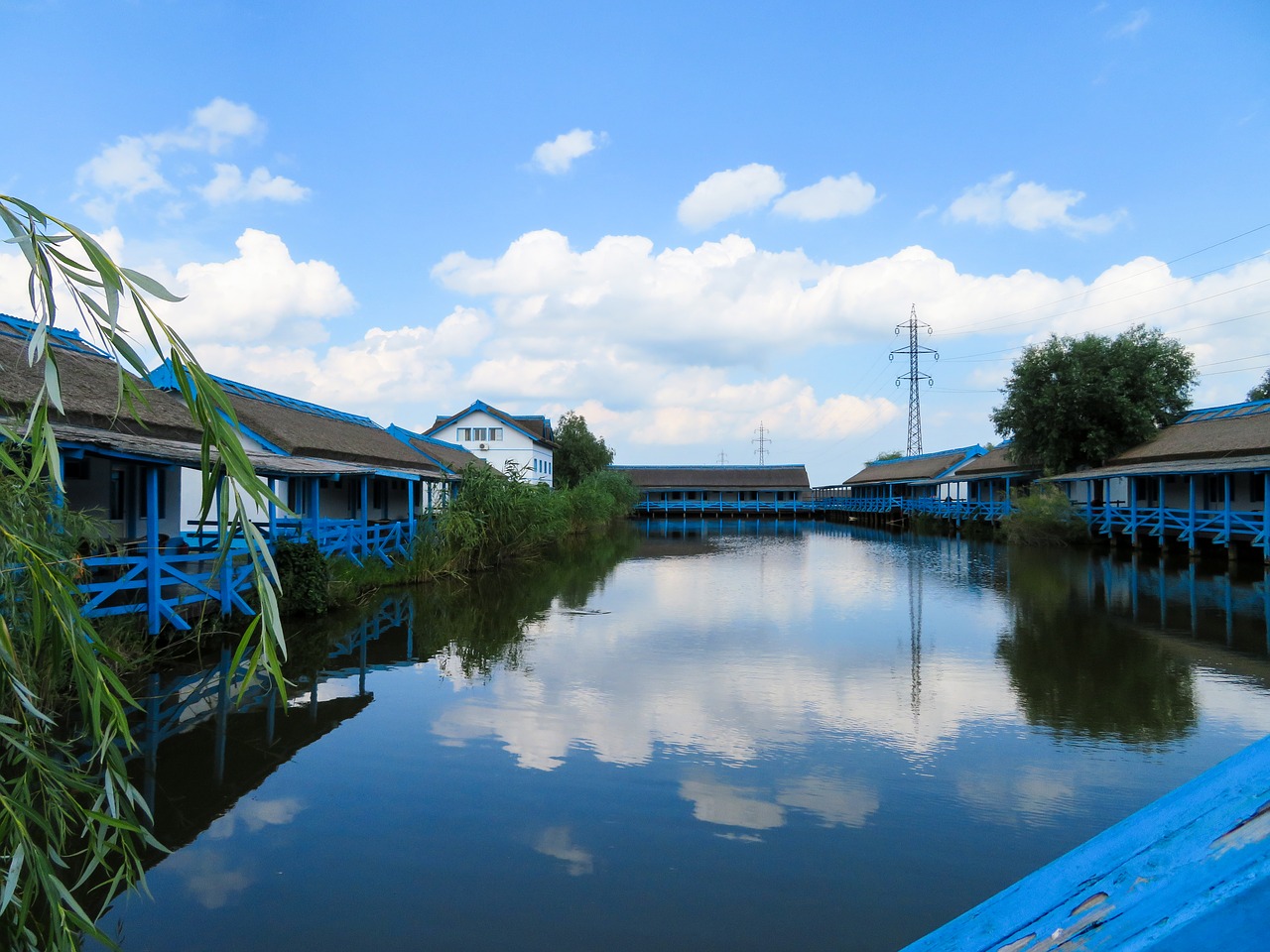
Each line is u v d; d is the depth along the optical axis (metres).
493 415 44.12
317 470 14.30
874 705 8.37
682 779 6.28
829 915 4.34
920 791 6.02
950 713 8.05
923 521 46.59
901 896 4.53
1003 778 6.28
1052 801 5.83
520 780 6.25
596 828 5.41
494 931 4.19
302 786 6.12
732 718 7.91
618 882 4.69
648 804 5.79
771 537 40.16
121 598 10.55
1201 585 17.52
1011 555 26.41
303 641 11.75
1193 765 6.54
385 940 4.10
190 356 2.00
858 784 6.17
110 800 2.59
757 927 4.23
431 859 4.97
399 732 7.43
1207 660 10.22
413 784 6.16
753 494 74.75
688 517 71.12
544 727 7.61
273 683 9.19
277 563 13.08
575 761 6.69
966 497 44.81
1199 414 29.70
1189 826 0.90
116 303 1.84
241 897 4.51
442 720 7.82
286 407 20.80
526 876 4.76
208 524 15.96
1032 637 12.01
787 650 11.27
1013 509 33.81
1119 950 0.79
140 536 13.42
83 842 5.18
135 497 13.36
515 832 5.34
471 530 20.22
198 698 8.52
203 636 10.71
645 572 22.05
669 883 4.68
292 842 5.19
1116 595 16.19
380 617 13.82
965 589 17.77
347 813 5.63
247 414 17.20
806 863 4.93
